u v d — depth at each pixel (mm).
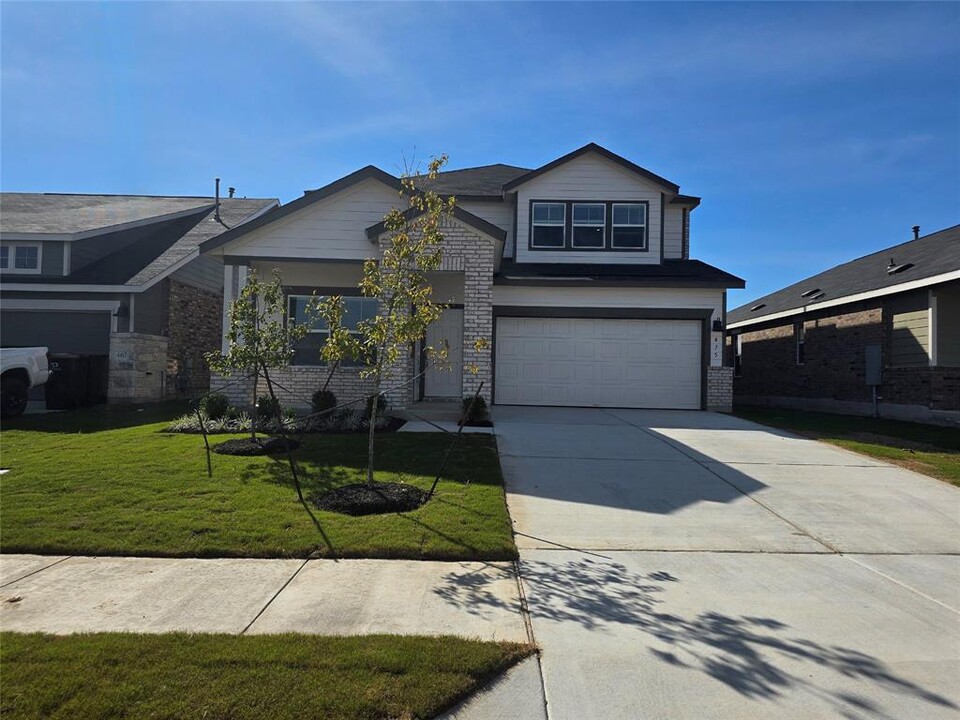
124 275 16891
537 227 17062
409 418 12242
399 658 3502
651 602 4492
